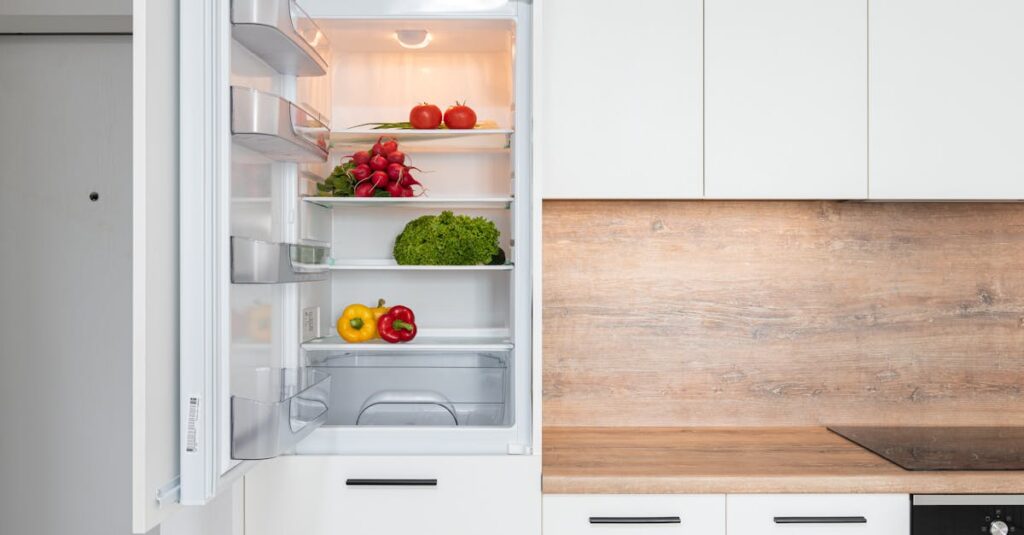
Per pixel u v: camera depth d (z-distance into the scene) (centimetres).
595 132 175
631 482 155
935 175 178
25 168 213
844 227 205
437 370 175
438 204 176
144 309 98
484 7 162
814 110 176
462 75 192
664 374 205
